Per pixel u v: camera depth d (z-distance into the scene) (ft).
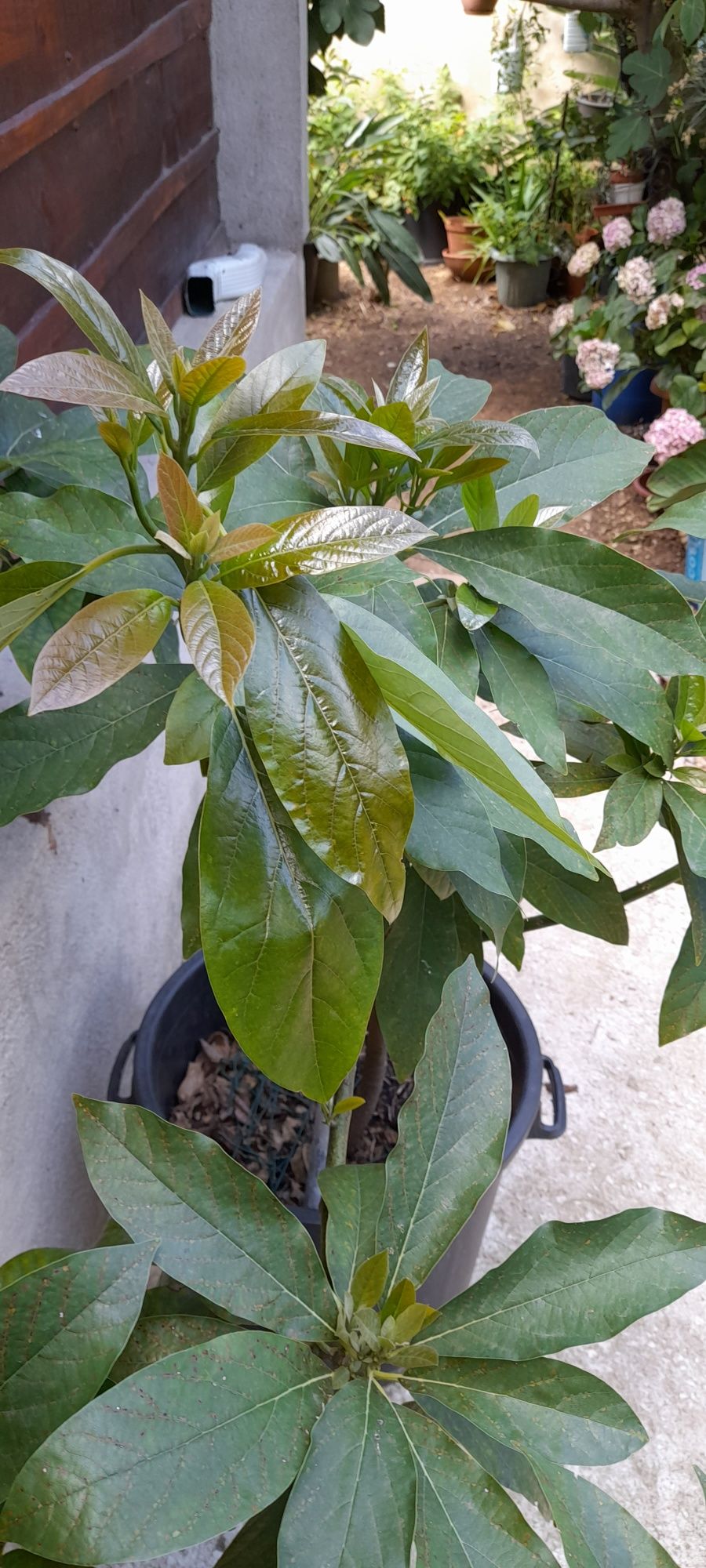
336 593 1.89
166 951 4.13
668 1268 1.95
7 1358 1.62
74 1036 3.02
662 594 1.98
